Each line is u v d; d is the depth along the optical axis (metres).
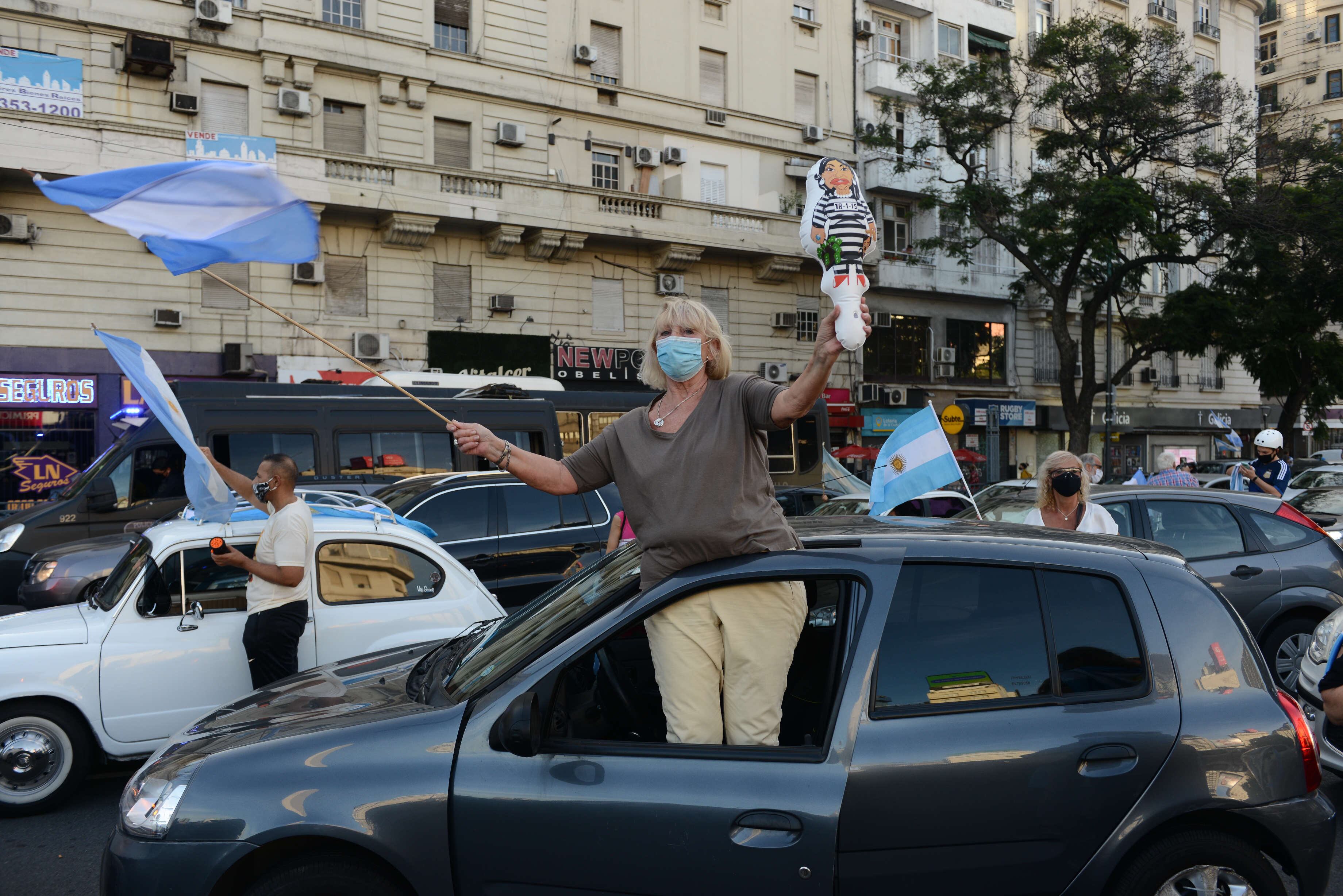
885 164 28.14
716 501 2.86
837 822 2.63
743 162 25.95
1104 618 2.98
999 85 25.14
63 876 4.23
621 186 24.16
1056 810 2.73
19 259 17.09
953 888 2.67
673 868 2.64
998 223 25.64
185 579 5.30
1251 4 39.59
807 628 3.05
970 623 2.93
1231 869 2.81
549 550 8.61
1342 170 24.41
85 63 17.72
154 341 18.28
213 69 18.80
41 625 5.04
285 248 3.54
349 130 20.42
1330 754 4.72
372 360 20.22
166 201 3.42
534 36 22.62
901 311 29.28
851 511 9.43
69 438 17.59
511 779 2.71
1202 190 23.38
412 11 20.95
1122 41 23.92
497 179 21.28
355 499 7.58
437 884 2.65
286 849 2.73
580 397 14.38
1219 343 25.05
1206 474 26.27
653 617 2.90
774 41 26.66
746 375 2.95
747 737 2.81
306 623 5.24
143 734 5.06
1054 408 31.91
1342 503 12.85
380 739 2.79
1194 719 2.87
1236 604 6.66
